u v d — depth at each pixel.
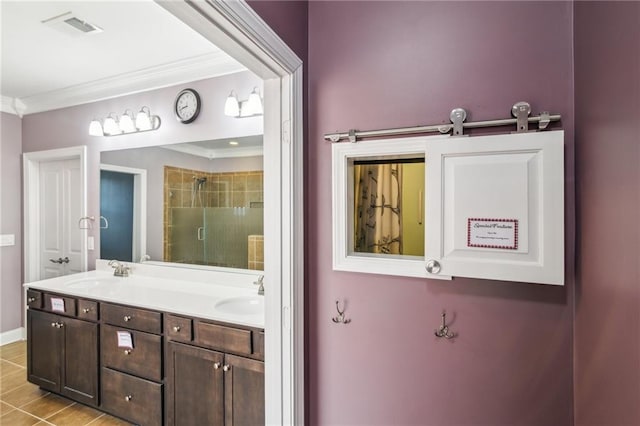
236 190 2.30
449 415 1.23
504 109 1.14
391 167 1.47
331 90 1.39
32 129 3.25
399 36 1.29
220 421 1.66
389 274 1.30
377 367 1.33
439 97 1.23
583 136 0.94
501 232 1.05
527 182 1.02
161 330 1.84
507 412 1.15
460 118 1.17
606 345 0.75
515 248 1.03
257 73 1.25
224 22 0.89
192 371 1.74
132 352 1.92
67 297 2.17
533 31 1.10
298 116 1.31
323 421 1.42
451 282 1.22
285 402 1.31
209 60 2.23
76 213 3.07
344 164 1.36
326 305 1.41
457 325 1.21
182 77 2.38
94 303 2.06
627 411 0.62
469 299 1.20
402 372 1.30
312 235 1.43
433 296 1.25
